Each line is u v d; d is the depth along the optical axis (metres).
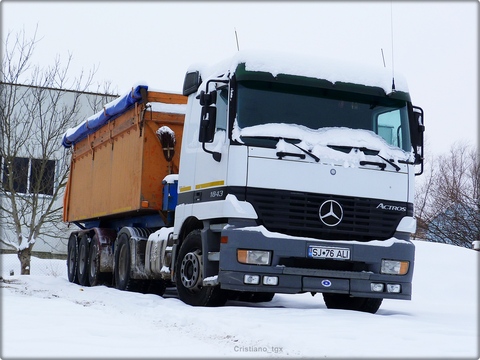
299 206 9.73
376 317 9.34
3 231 25.45
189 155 10.87
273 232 9.60
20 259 22.33
